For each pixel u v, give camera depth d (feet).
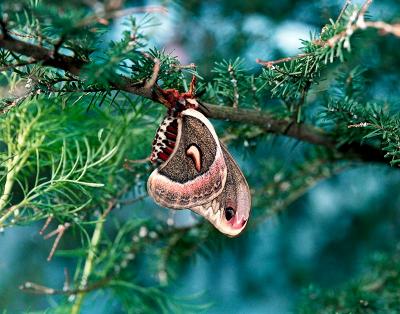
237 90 2.24
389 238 2.99
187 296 2.52
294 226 3.01
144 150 2.43
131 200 2.35
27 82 2.08
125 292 2.47
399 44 2.56
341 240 3.03
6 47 1.97
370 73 2.53
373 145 2.39
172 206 2.22
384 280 2.54
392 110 2.31
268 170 2.61
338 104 2.23
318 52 2.08
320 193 2.95
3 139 2.27
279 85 2.18
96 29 1.98
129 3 2.49
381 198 2.97
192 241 2.56
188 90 2.22
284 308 3.00
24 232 2.87
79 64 2.02
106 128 2.35
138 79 2.09
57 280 2.92
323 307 2.48
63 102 2.13
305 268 3.06
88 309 2.55
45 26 1.98
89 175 2.28
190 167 2.22
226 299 3.06
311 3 2.64
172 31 2.63
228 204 2.25
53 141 2.26
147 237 2.50
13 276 2.88
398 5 2.53
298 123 2.32
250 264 3.06
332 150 2.45
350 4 2.02
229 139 2.39
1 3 1.94
